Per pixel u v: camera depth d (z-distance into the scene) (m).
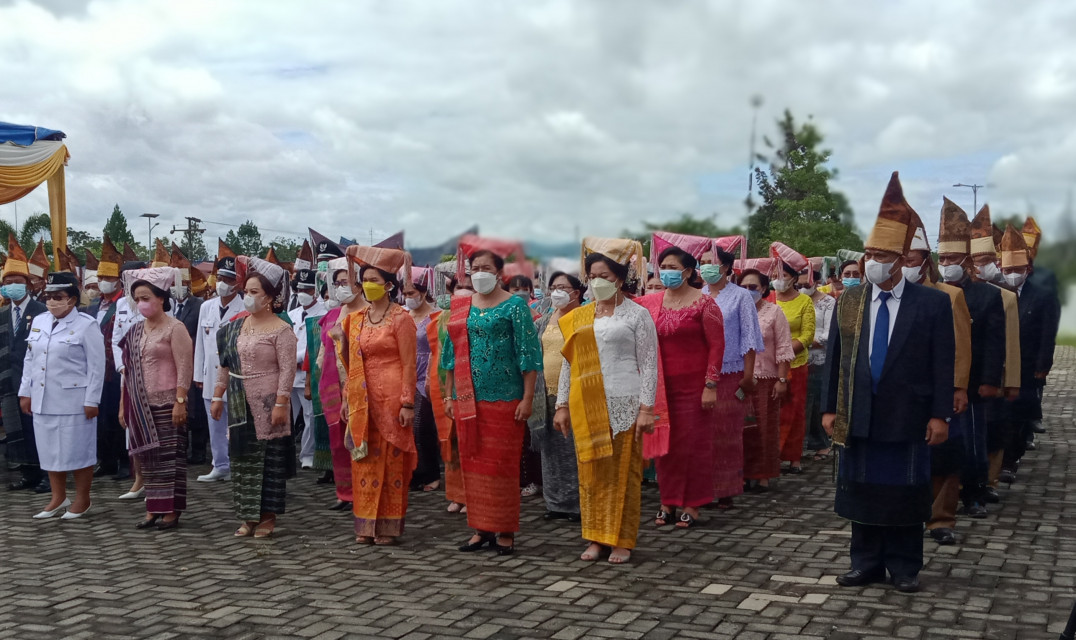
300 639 4.57
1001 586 5.16
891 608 4.79
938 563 5.66
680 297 6.94
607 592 5.25
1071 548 5.98
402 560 6.12
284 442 6.92
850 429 5.07
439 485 8.87
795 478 9.02
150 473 7.18
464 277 6.46
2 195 16.50
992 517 6.93
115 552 6.50
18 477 9.80
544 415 7.32
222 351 6.91
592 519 5.98
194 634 4.68
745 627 4.56
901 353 5.01
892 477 5.02
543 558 6.10
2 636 4.70
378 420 6.52
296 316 10.03
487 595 5.25
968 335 6.18
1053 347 8.02
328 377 7.83
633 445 5.93
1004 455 8.30
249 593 5.39
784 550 6.13
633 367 5.91
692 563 5.86
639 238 6.09
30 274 9.66
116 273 10.54
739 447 7.52
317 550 6.46
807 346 9.36
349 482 7.86
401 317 6.59
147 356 7.16
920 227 5.54
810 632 4.46
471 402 6.18
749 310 7.46
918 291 5.11
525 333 6.09
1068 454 10.07
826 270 11.79
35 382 7.66
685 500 6.89
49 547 6.68
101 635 4.70
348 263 7.23
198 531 7.12
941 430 4.99
